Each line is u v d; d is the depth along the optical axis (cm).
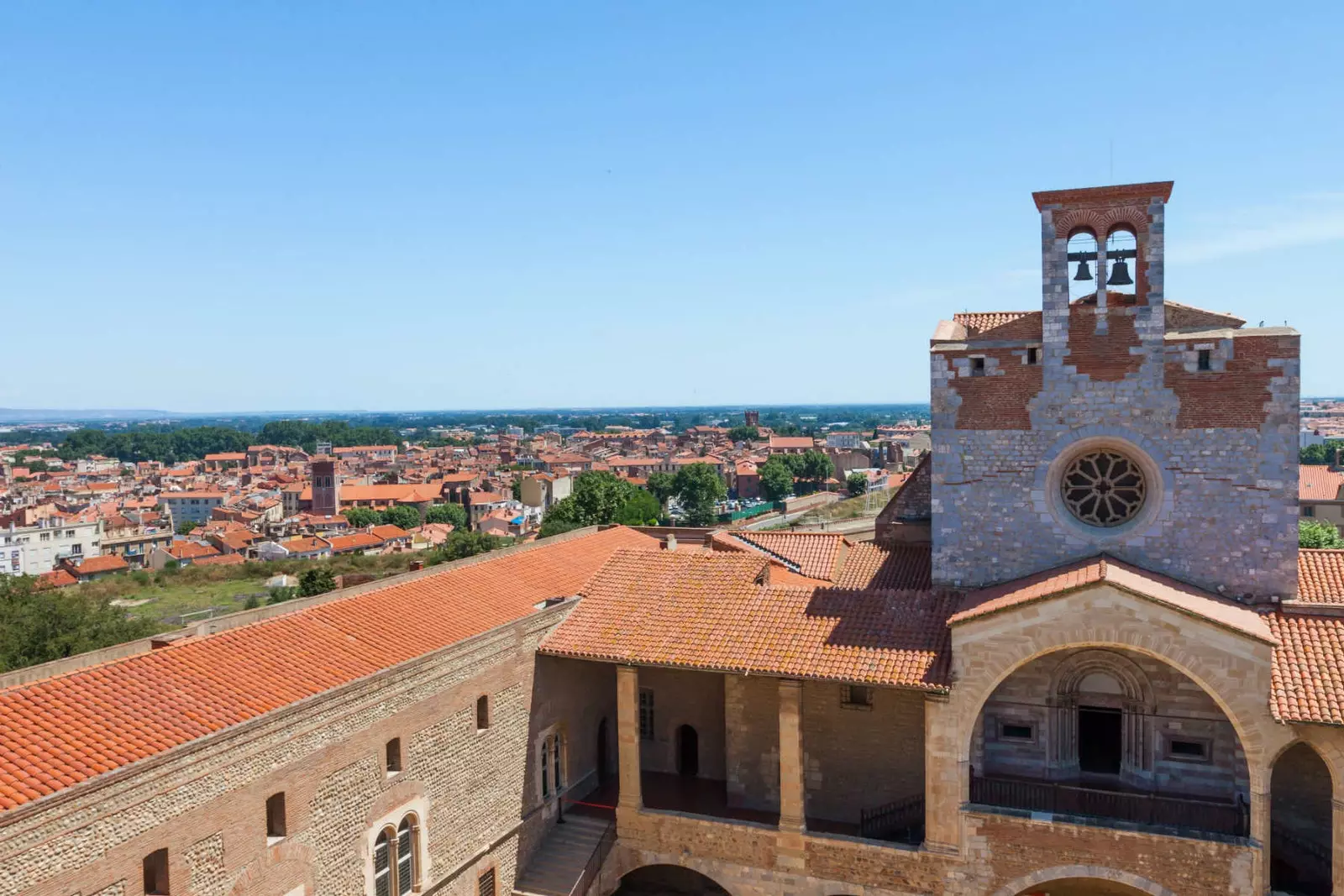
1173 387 3588
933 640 3597
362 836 2991
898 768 3941
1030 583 3578
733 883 3759
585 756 4362
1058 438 3747
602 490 11450
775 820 3978
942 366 3897
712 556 4531
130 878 2242
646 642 3875
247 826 2572
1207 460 3556
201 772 2434
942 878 3441
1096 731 3728
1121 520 3734
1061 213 3697
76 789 2114
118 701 2534
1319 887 3278
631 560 4609
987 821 3378
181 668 2781
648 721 4603
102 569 14675
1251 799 3105
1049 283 3725
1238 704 3083
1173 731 3531
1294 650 3222
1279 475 3459
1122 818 3381
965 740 3391
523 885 3791
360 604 3569
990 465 3847
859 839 3566
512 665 3778
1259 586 3503
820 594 4025
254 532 18325
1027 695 3706
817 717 4062
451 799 3409
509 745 3759
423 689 3278
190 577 13250
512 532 16475
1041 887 3669
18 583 7244
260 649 3028
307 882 2778
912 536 5019
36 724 2348
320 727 2828
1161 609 3156
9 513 18212
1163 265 3584
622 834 3931
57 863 2072
